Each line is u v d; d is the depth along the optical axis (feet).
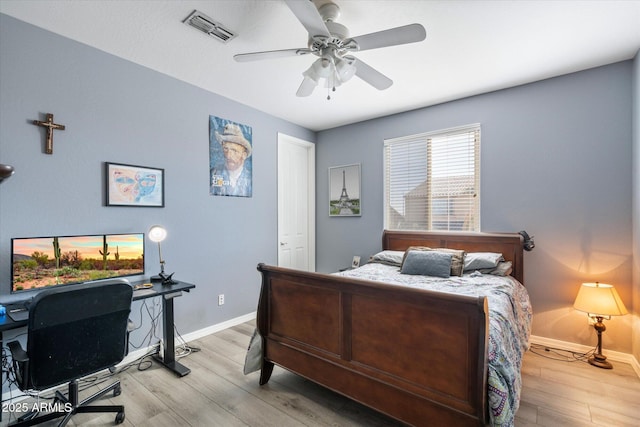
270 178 12.51
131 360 8.21
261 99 10.88
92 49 7.50
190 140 9.64
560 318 9.00
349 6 6.01
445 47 7.47
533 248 9.40
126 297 5.58
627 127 8.13
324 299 6.10
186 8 6.08
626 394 6.61
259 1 5.89
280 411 6.10
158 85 8.82
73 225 7.18
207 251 10.16
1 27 6.21
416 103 11.18
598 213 8.50
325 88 9.81
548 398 6.48
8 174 5.74
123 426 5.64
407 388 4.95
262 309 7.09
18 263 6.28
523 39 7.12
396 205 12.33
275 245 12.73
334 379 5.94
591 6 5.95
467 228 10.68
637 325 7.65
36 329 4.65
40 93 6.70
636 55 7.72
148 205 8.56
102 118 7.68
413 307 4.93
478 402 4.21
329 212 14.26
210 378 7.38
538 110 9.34
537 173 9.37
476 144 10.52
